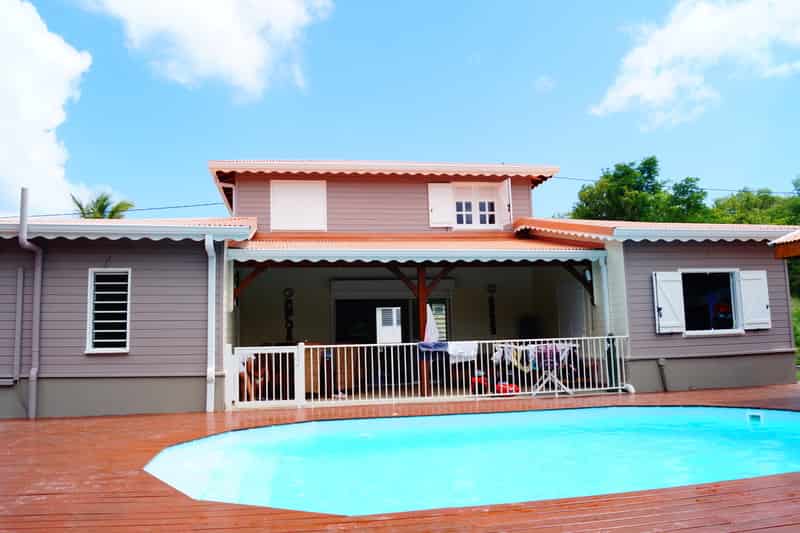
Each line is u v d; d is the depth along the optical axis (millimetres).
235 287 13055
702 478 6859
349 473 7371
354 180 16156
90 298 10531
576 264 13523
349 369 14438
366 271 16703
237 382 10867
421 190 16453
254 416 9875
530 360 12000
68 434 8352
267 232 15531
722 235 12102
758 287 12859
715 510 4469
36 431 8656
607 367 11984
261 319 16141
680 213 33688
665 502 4699
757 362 12719
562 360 12219
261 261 12016
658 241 12430
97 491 5332
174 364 10562
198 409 10500
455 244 13773
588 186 35750
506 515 4449
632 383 11922
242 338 15984
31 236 9961
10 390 10180
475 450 8648
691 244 12633
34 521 4477
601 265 12820
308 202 15852
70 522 4445
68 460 6660
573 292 14453
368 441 9227
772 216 35625
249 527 4277
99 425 9133
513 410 10062
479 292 17297
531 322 17297
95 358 10414
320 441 9234
